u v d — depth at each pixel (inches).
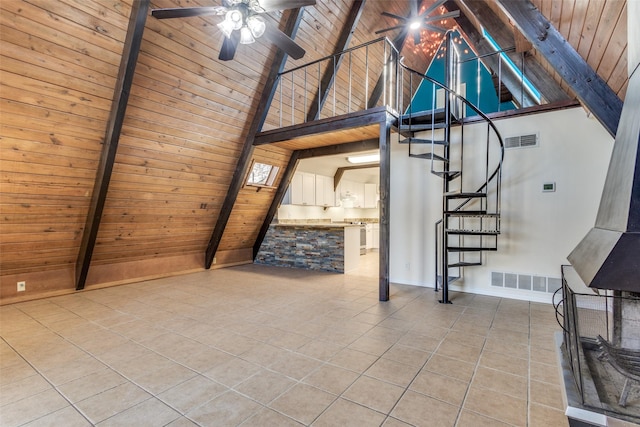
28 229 148.8
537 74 168.6
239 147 202.7
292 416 71.0
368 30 224.1
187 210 206.7
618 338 71.3
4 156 124.5
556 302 153.5
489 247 168.9
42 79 117.1
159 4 129.0
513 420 69.3
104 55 124.0
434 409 73.3
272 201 254.7
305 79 202.7
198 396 78.8
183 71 149.8
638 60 64.4
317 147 223.3
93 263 185.6
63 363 96.0
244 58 166.9
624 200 60.4
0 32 103.2
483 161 171.3
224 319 134.3
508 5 106.4
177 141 170.9
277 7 105.6
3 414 71.8
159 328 124.4
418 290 180.5
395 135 195.5
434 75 299.4
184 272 230.2
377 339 112.8
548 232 155.8
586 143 147.6
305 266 249.3
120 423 68.9
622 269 55.3
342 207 362.3
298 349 105.0
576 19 89.4
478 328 123.0
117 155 153.2
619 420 60.3
